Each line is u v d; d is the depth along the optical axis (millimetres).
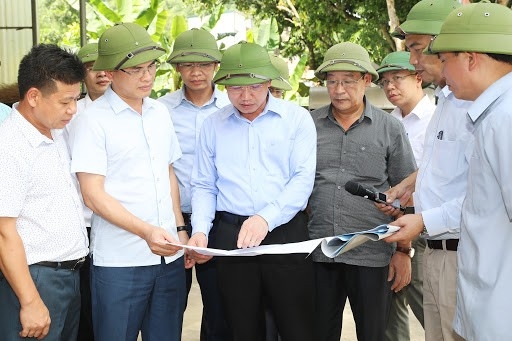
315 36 18781
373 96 8297
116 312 3260
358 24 17641
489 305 2516
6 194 2748
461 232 2691
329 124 3818
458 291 2705
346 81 3641
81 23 9367
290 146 3412
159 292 3373
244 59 3256
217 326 4168
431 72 3299
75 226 3002
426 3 3381
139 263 3260
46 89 2801
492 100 2527
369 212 3703
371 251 3652
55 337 2980
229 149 3434
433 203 3182
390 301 3852
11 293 2873
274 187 3391
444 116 3188
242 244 3174
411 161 3768
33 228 2877
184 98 4258
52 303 2938
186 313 5984
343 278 3793
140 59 3137
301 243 3033
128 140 3227
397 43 16453
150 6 9750
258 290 3402
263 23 11914
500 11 2541
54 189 2918
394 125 3754
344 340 5301
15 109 2896
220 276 3434
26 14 8305
